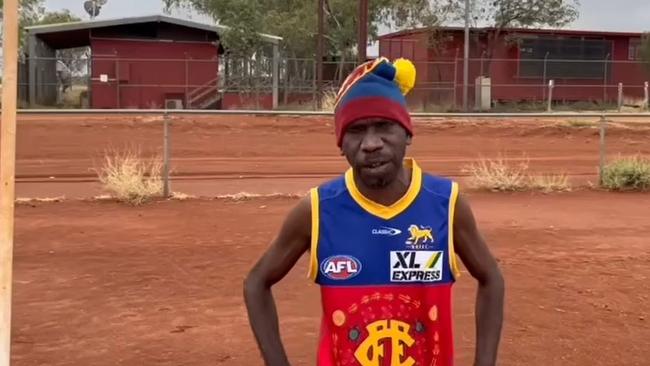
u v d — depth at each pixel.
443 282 2.41
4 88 3.04
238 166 16.66
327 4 45.38
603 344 5.41
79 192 12.65
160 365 4.97
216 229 9.31
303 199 2.47
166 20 37.31
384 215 2.36
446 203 2.41
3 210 3.08
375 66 2.38
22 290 6.66
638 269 7.57
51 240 8.66
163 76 37.22
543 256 8.08
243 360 5.06
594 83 43.25
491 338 2.49
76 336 5.52
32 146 19.53
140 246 8.38
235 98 36.41
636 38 44.03
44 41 40.94
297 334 5.52
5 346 3.14
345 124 2.37
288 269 2.52
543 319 5.95
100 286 6.80
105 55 36.78
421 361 2.41
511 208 11.20
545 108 39.94
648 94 42.78
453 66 41.59
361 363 2.40
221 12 39.16
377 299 2.39
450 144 21.48
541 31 42.72
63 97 41.34
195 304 6.30
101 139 20.81
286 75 36.16
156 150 19.41
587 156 19.73
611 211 11.05
